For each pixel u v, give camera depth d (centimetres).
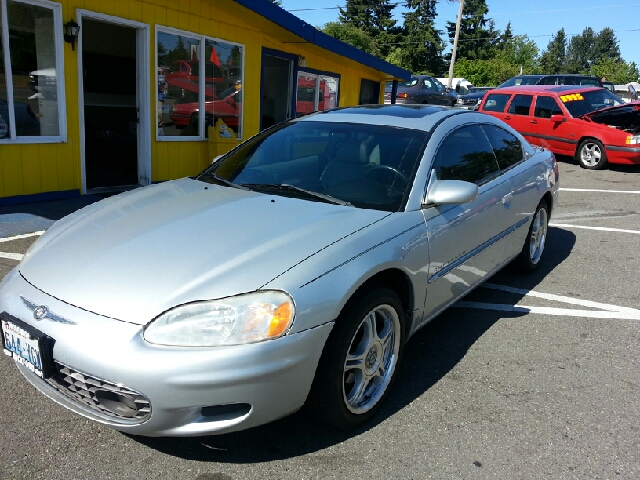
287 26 876
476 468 243
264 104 1126
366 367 270
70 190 679
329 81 1238
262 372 216
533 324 399
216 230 266
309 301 228
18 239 515
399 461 246
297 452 250
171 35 769
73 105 663
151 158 771
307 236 258
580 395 305
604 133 1129
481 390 307
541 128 1251
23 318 234
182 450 249
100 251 256
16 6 589
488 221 373
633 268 533
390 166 326
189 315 216
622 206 818
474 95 2422
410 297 297
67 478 229
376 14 5694
